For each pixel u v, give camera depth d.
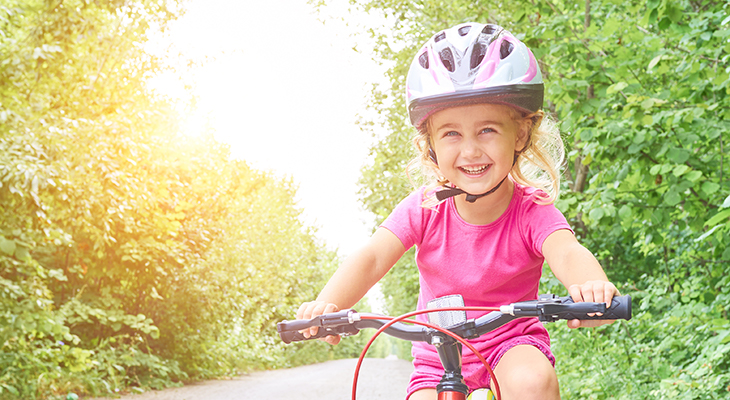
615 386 6.14
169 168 11.22
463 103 1.83
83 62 8.98
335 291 2.13
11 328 7.65
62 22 8.00
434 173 2.18
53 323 8.11
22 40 8.08
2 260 7.82
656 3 5.30
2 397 7.59
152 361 11.20
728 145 6.02
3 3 8.10
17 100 8.31
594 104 6.36
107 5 8.23
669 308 6.98
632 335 7.23
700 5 6.84
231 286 14.52
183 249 11.81
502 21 9.16
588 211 5.91
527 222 2.15
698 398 4.75
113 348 10.49
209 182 13.34
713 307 5.91
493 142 1.88
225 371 14.84
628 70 6.37
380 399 9.32
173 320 12.59
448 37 1.88
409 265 18.72
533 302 1.60
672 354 6.23
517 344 1.98
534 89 1.89
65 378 8.82
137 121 10.13
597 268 1.86
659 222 5.67
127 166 9.42
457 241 2.22
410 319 1.72
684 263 7.09
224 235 13.76
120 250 10.13
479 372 2.02
